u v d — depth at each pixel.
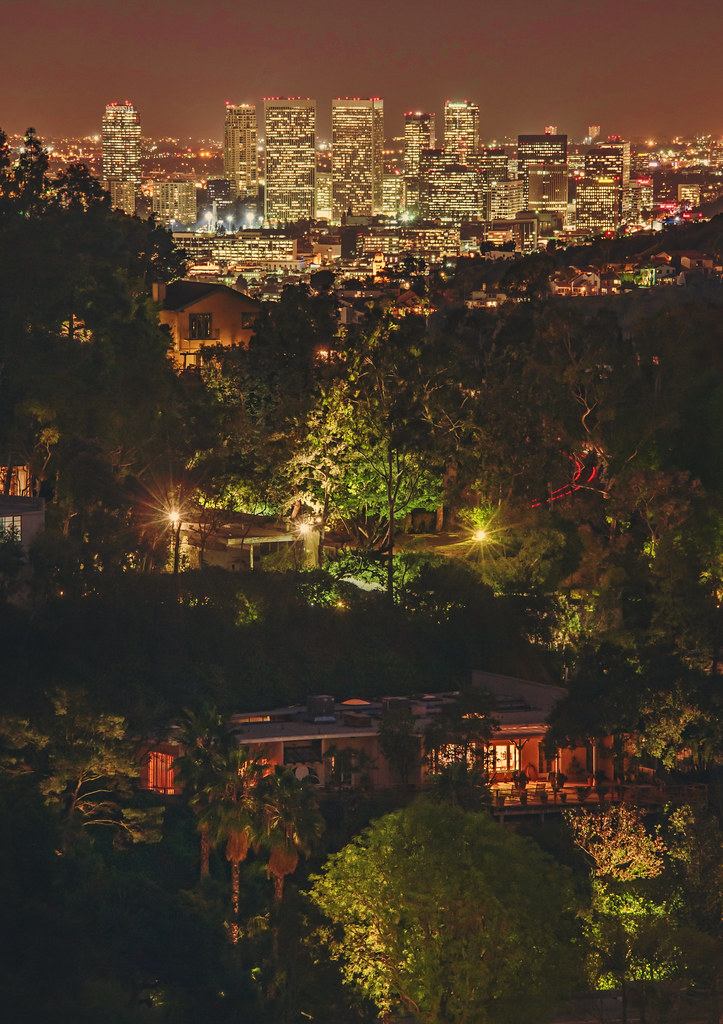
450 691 74.25
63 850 48.12
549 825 62.88
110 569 73.25
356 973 48.44
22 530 71.94
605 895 54.69
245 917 51.53
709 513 78.94
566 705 67.19
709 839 57.50
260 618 74.69
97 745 56.56
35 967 35.75
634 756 67.88
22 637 68.00
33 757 56.59
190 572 75.69
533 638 78.38
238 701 69.88
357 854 49.44
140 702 64.44
